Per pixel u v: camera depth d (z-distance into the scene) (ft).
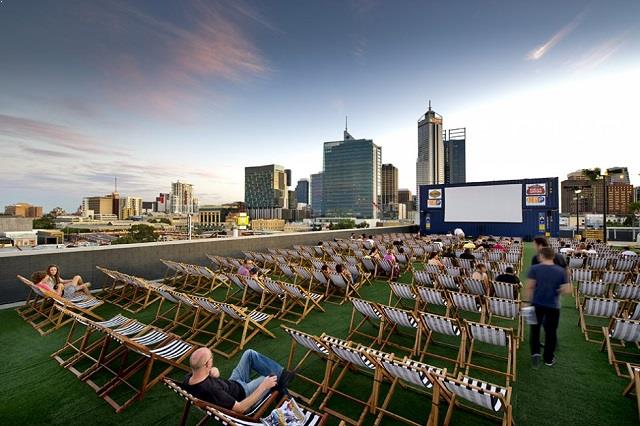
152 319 17.84
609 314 13.38
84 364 12.25
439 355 13.03
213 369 8.32
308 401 9.52
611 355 11.78
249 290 23.58
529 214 72.79
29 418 8.82
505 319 17.87
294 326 16.71
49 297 16.75
